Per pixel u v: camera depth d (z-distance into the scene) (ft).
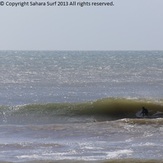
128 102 358.02
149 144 218.38
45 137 239.50
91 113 349.00
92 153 199.93
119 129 258.78
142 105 356.38
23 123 312.29
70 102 377.71
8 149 208.33
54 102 389.19
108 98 364.99
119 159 187.83
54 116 339.57
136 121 281.13
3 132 253.44
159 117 333.21
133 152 201.46
